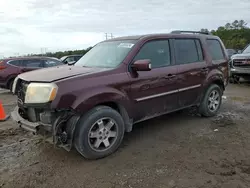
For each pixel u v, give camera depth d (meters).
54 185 2.92
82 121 3.35
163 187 2.83
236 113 5.82
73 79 3.32
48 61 10.51
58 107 3.14
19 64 9.77
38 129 3.36
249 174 3.06
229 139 4.20
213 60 5.43
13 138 4.41
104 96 3.50
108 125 3.62
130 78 3.84
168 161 3.44
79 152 3.46
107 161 3.49
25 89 3.52
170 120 5.31
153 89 4.18
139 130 4.73
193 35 5.16
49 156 3.68
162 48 4.47
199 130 4.67
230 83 11.18
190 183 2.89
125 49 4.16
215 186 2.82
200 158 3.51
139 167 3.29
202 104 5.29
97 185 2.91
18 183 2.97
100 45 4.95
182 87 4.69
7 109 6.72
